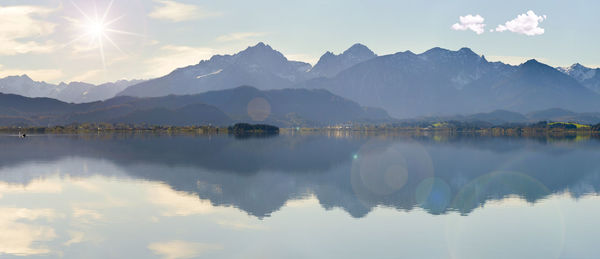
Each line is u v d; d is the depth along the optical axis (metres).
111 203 65.06
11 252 42.97
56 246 44.62
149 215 57.19
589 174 101.19
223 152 168.12
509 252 42.72
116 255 42.25
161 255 42.19
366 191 76.81
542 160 137.62
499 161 133.75
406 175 100.31
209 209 60.97
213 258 41.41
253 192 75.19
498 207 62.56
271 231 49.88
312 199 68.88
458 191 76.88
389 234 48.62
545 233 48.81
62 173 99.94
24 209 60.66
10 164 118.75
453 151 174.38
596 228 50.69
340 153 164.00
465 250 43.28
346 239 46.91
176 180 89.81
